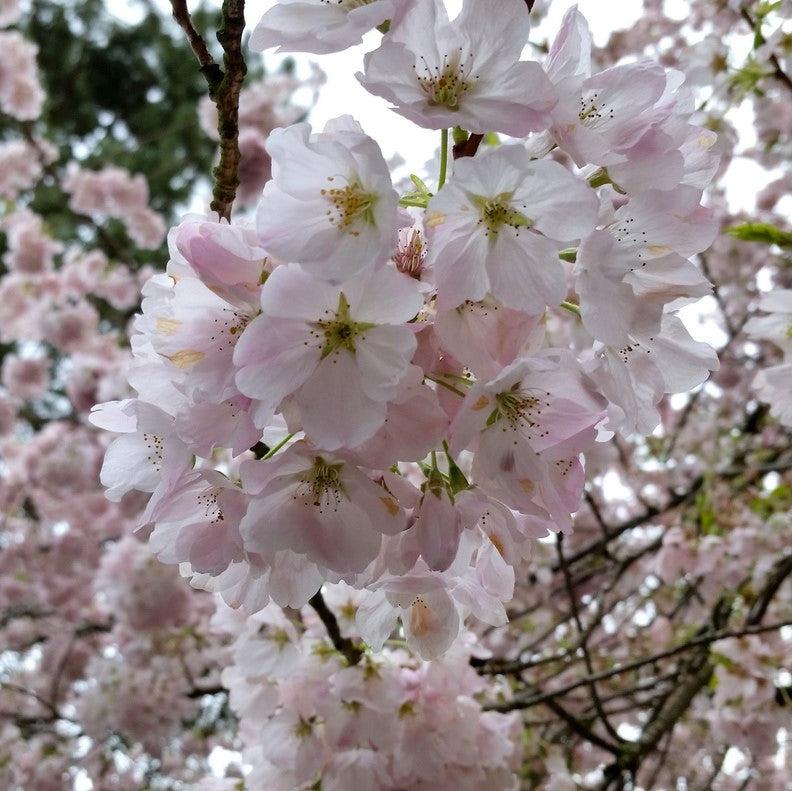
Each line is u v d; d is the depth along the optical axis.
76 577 1.15
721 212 0.90
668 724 0.57
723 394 0.98
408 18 0.19
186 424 0.20
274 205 0.19
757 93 0.55
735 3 0.54
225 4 0.22
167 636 0.88
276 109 1.04
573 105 0.20
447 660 0.36
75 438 1.18
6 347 2.01
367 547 0.21
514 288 0.19
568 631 0.83
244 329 0.20
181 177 2.19
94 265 1.30
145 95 2.32
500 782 0.37
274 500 0.21
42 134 2.13
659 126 0.21
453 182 0.19
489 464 0.20
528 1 0.21
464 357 0.20
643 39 0.84
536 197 0.19
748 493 0.76
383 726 0.34
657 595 0.92
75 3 2.20
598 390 0.20
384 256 0.18
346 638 0.35
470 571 0.25
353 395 0.19
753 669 0.57
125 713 0.83
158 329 0.20
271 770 0.36
